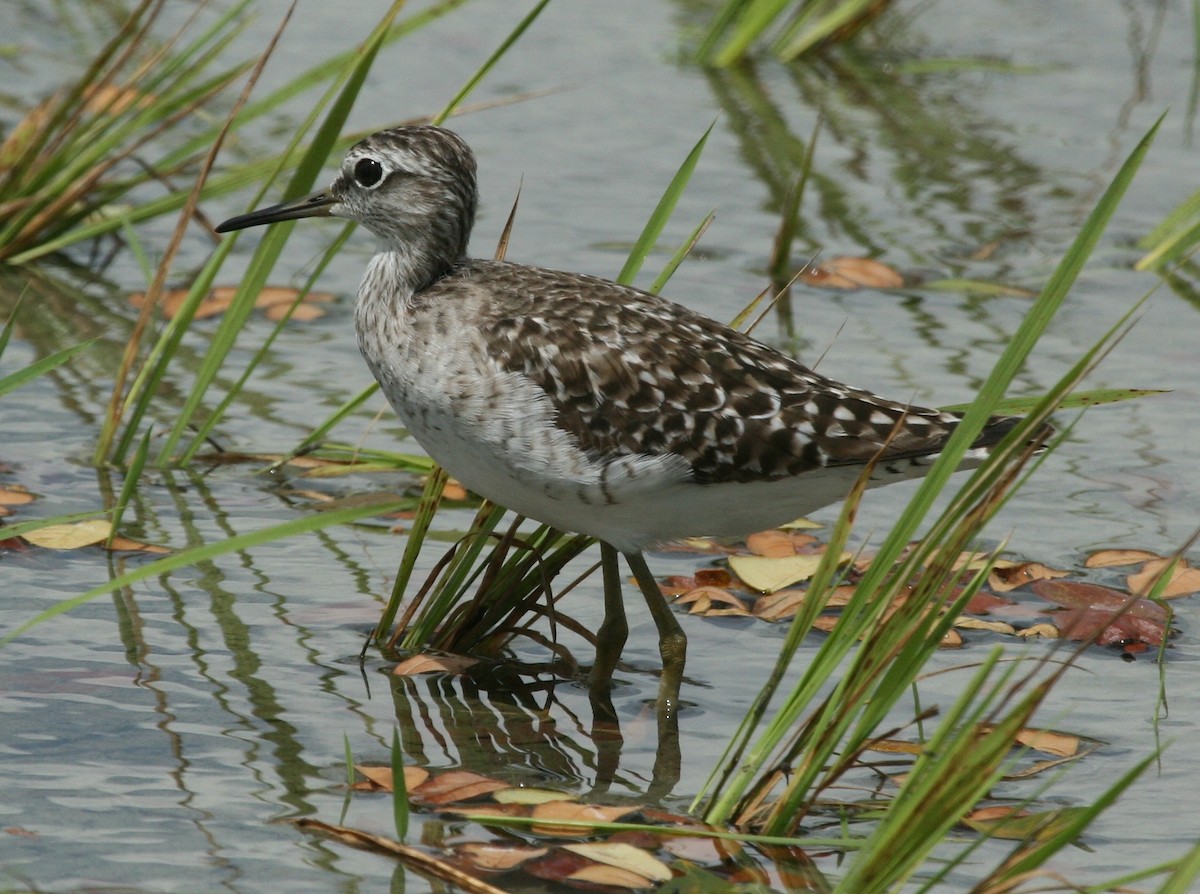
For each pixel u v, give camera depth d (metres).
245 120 15.63
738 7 22.33
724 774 8.22
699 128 20.36
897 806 7.29
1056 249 17.33
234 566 11.20
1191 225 17.19
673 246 16.95
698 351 9.62
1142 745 9.20
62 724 9.02
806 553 11.67
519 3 24.39
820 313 15.73
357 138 16.12
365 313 10.38
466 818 8.22
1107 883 7.05
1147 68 22.81
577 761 9.09
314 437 12.31
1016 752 9.10
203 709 9.30
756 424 9.45
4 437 12.86
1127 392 9.01
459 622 10.27
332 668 9.95
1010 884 7.03
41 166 16.00
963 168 19.48
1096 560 11.44
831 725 7.80
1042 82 22.33
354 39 21.73
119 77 19.39
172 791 8.39
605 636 10.05
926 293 16.28
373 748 9.02
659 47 23.23
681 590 11.24
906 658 7.71
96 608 10.45
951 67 22.75
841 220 17.97
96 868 7.62
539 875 7.71
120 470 12.46
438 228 10.55
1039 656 10.24
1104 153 19.86
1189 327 15.60
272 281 16.17
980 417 7.63
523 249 16.53
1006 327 15.50
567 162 19.09
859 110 21.30
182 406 13.62
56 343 14.58
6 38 21.20
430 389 9.68
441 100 20.17
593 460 9.48
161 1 15.69
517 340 9.52
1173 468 13.00
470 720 9.48
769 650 10.46
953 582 7.71
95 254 16.66
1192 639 10.55
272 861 7.75
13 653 9.80
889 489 12.87
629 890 7.64
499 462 9.64
